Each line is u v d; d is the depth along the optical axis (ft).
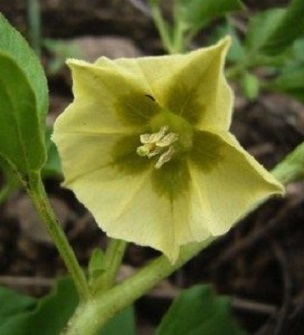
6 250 0.23
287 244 0.23
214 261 0.23
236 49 0.22
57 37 0.28
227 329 0.17
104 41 0.28
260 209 0.23
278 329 0.21
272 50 0.20
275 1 0.29
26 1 0.28
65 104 0.26
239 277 0.23
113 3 0.28
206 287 0.17
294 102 0.26
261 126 0.26
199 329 0.17
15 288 0.22
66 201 0.24
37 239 0.23
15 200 0.23
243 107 0.26
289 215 0.23
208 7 0.19
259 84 0.22
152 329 0.22
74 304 0.17
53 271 0.23
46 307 0.17
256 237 0.23
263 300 0.22
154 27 0.28
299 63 0.20
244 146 0.25
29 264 0.23
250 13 0.29
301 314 0.21
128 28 0.28
